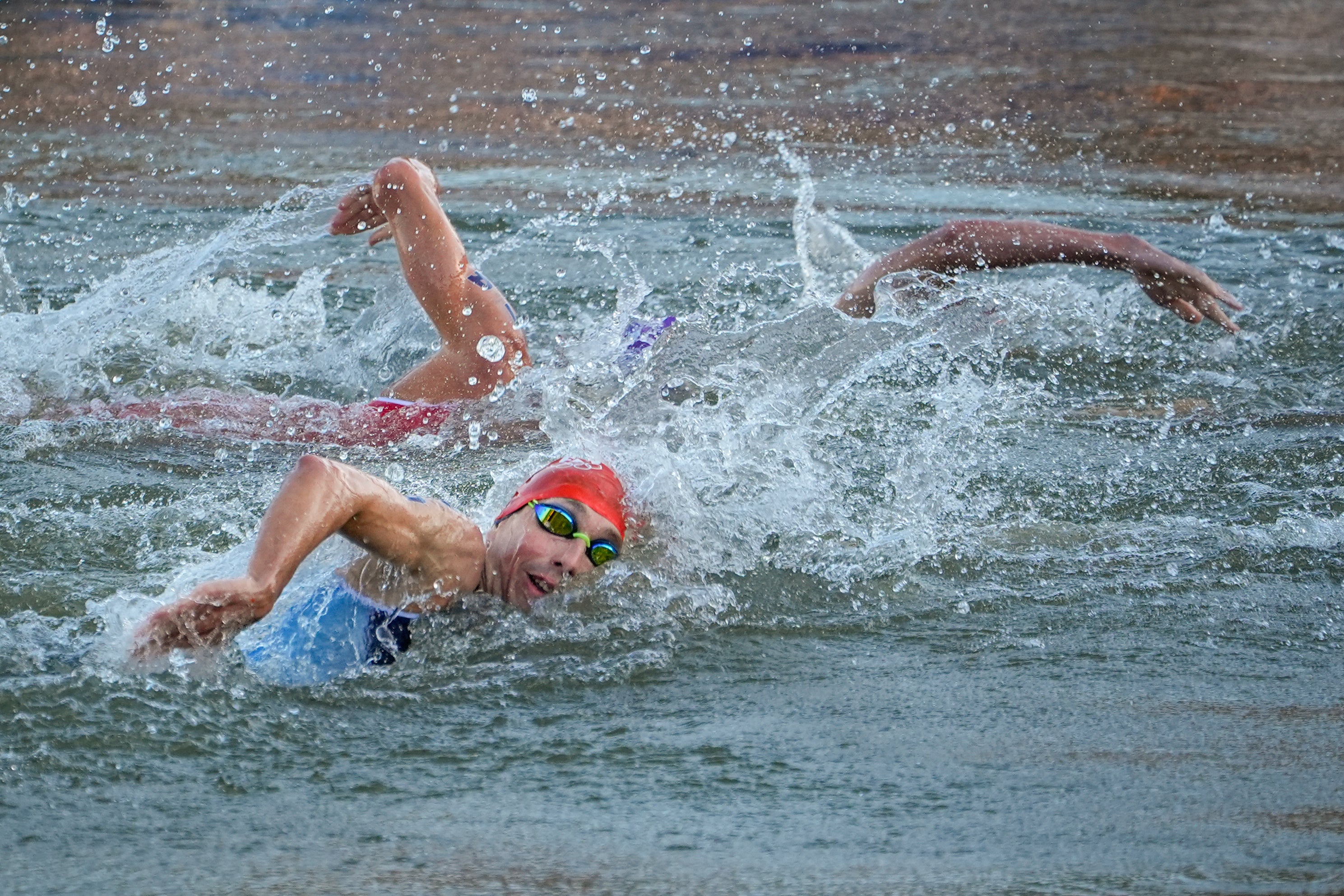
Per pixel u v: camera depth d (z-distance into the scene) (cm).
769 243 2681
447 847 811
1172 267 1877
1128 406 1812
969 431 1689
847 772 930
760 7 6800
